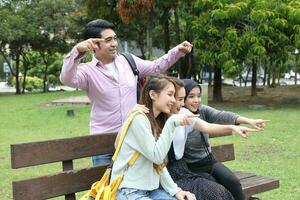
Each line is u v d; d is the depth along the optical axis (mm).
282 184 6922
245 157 8867
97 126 4531
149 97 3957
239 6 17422
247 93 27562
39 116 16766
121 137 3846
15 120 15898
